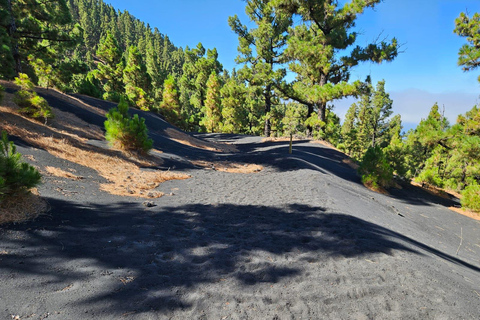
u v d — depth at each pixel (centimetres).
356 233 448
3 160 373
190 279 289
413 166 2752
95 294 240
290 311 242
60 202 450
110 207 498
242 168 1219
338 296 268
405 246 423
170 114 3206
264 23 2917
